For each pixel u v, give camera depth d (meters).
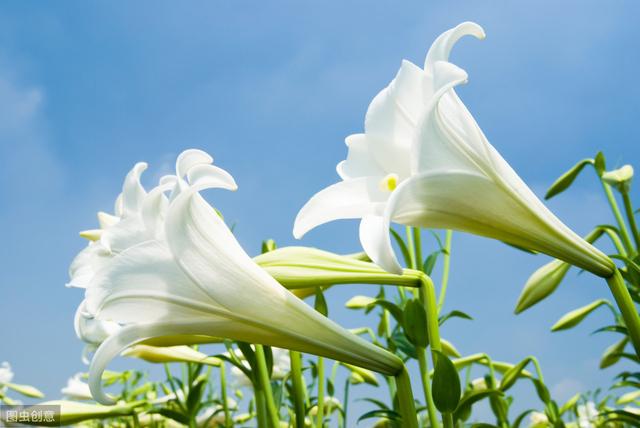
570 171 0.87
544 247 0.55
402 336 0.68
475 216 0.53
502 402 0.84
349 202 0.53
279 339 0.54
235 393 1.20
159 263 0.51
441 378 0.58
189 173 0.51
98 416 0.83
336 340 0.55
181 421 0.86
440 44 0.51
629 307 0.56
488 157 0.52
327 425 0.92
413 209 0.51
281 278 0.60
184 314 0.53
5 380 1.33
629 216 0.81
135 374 1.14
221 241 0.53
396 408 0.82
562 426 0.86
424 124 0.50
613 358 0.90
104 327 0.72
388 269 0.47
